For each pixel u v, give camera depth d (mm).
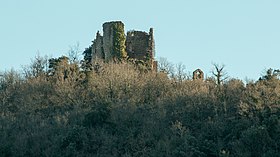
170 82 144750
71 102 136750
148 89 138625
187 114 123875
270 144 104812
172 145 110062
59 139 116375
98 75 147625
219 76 137750
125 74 141625
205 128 116500
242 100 120438
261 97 117938
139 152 111938
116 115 123312
